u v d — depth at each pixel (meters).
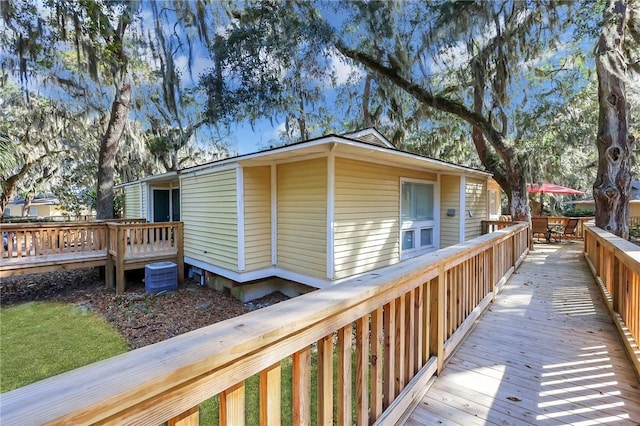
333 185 5.33
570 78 9.45
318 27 8.65
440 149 12.62
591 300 4.09
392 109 10.18
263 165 6.32
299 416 1.12
